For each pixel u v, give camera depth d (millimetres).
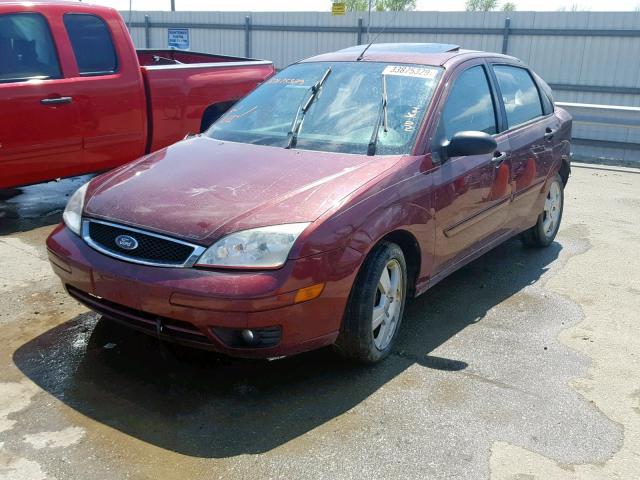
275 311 2959
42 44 5672
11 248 5246
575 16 13992
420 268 3830
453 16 15250
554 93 14586
